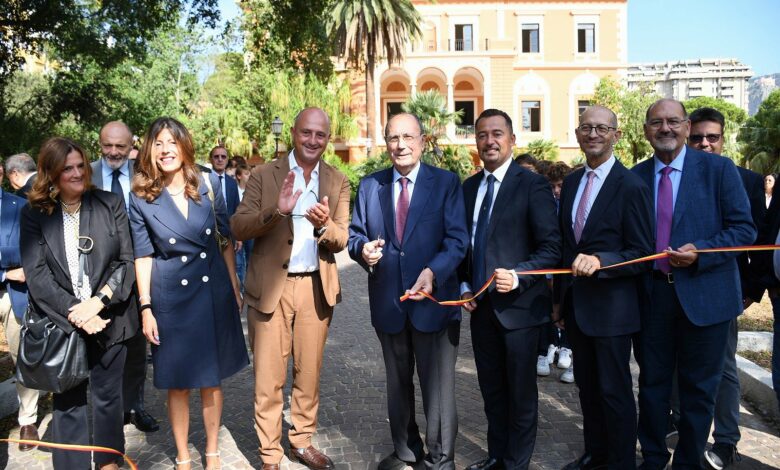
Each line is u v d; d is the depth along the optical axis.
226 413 4.71
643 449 3.52
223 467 3.80
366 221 3.68
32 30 12.44
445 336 3.54
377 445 4.11
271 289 3.60
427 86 39.56
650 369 3.48
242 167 9.61
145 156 3.42
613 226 3.32
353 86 35.91
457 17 37.22
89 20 13.02
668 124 3.36
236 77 29.59
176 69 27.31
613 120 3.38
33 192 3.27
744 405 4.64
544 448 3.99
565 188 3.67
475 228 3.64
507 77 36.22
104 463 3.48
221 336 3.58
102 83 15.80
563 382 5.34
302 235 3.71
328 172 3.87
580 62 37.16
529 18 37.19
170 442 4.19
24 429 4.12
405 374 3.60
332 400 5.00
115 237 3.41
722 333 3.31
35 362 3.12
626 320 3.30
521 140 37.41
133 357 4.19
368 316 8.26
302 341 3.73
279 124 17.95
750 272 3.71
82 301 3.26
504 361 3.61
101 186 4.51
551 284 3.91
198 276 3.48
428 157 23.27
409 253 3.48
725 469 3.60
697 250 3.18
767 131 25.02
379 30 26.91
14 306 4.05
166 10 12.88
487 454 3.92
